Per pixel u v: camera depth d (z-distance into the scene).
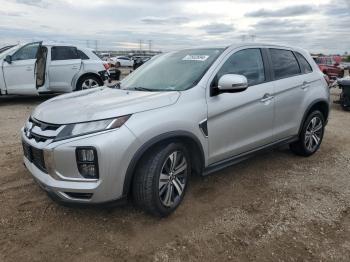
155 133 3.01
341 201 3.76
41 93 9.77
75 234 3.07
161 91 3.58
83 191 2.84
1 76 9.17
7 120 7.54
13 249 2.85
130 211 3.45
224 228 3.20
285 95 4.44
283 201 3.74
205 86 3.56
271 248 2.92
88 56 10.64
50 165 2.90
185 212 3.46
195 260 2.76
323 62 20.25
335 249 2.91
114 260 2.74
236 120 3.80
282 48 4.70
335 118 8.52
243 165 4.78
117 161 2.83
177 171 3.34
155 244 2.95
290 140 4.72
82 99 3.54
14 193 3.81
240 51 4.07
